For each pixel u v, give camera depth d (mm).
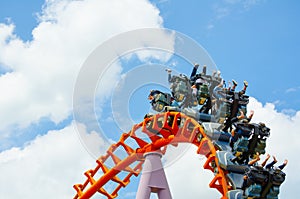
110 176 29328
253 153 23719
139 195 25891
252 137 23422
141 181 26172
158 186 25984
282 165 21766
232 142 24141
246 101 25516
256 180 21562
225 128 25141
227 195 22234
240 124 23438
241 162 23578
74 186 31906
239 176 23250
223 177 23203
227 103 24969
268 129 23656
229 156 23531
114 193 30859
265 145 23672
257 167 21594
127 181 30453
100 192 30984
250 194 21750
